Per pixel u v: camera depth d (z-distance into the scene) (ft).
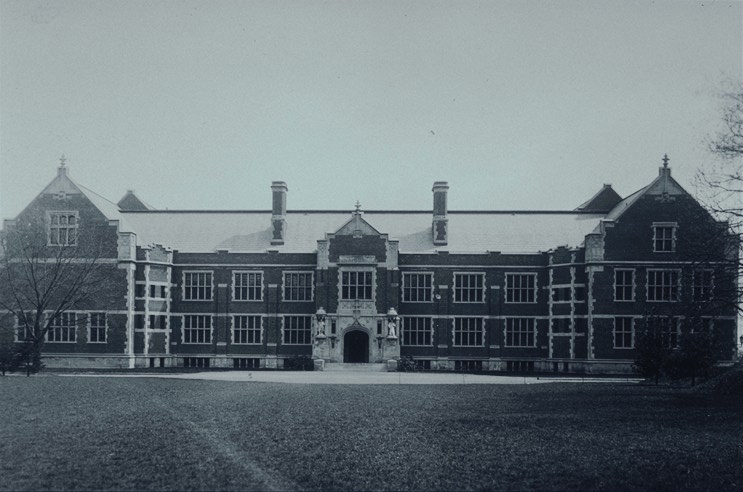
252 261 206.49
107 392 109.40
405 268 205.05
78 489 48.26
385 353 194.29
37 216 188.65
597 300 185.78
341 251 198.70
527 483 50.72
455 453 60.75
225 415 82.99
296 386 127.54
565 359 192.24
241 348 204.64
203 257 206.39
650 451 61.52
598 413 86.53
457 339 203.82
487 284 203.82
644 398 105.09
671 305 148.97
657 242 185.98
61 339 188.65
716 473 53.78
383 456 59.41
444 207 212.64
